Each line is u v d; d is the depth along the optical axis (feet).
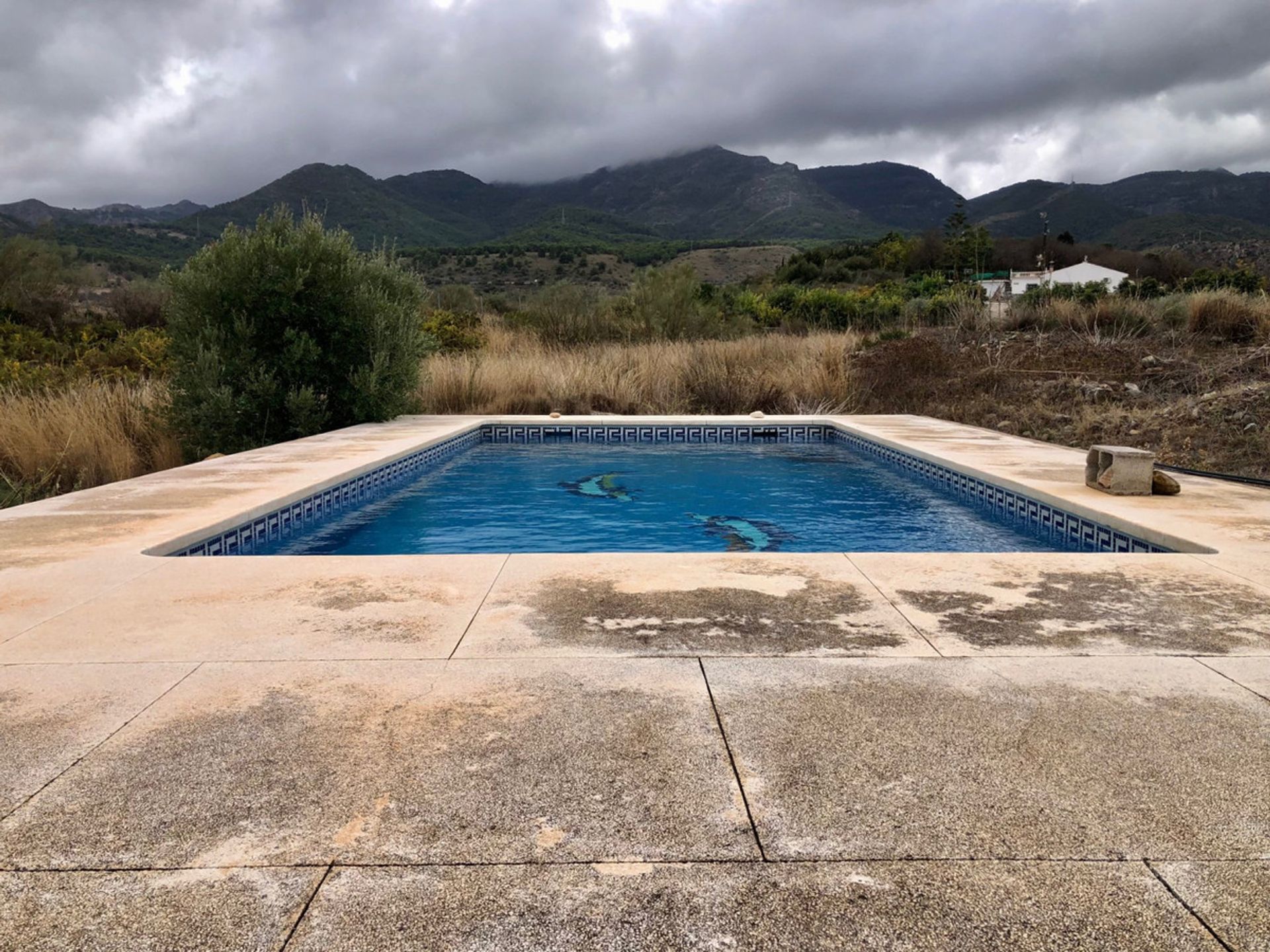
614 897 4.54
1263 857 4.91
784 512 21.88
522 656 8.21
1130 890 4.60
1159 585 10.75
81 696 7.26
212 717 6.82
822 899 4.52
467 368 42.86
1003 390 38.04
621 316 59.82
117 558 12.12
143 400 28.99
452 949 4.14
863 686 7.46
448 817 5.32
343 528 20.12
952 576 11.23
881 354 44.68
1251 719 6.77
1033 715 6.83
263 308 29.84
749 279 205.36
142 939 4.21
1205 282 59.93
